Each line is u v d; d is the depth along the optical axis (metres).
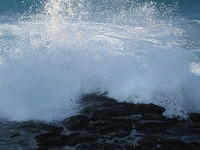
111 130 9.41
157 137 9.19
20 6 17.83
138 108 10.42
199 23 17.39
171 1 20.44
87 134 9.22
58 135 9.19
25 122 9.88
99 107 10.49
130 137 9.17
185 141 9.14
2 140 9.07
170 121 9.96
